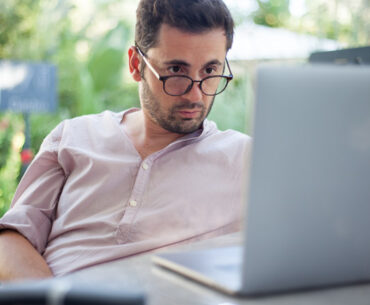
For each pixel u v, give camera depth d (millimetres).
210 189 1352
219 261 888
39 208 1454
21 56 5352
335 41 4684
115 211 1356
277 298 734
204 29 1320
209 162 1378
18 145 4375
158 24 1351
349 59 1332
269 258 726
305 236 734
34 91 3463
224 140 1422
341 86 708
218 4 1351
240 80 4496
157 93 1376
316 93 694
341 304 718
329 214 739
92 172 1413
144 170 1364
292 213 717
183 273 845
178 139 1401
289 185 706
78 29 5562
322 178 721
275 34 4594
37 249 1401
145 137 1438
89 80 4996
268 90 671
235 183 1372
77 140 1478
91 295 506
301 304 714
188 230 1319
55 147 1501
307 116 694
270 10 5371
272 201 705
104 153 1433
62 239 1384
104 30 5602
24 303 516
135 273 865
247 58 4309
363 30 4426
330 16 4812
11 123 4598
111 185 1384
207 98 1376
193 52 1327
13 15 5332
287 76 678
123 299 503
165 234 1313
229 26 1371
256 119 674
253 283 730
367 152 741
